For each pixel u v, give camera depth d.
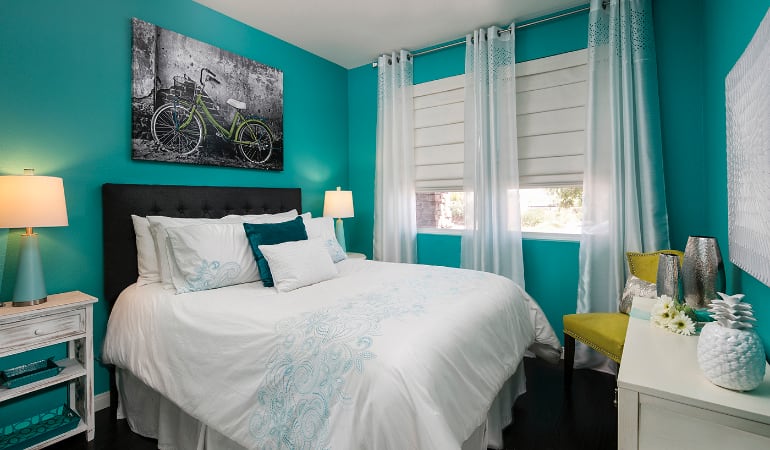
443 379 1.23
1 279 1.85
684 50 2.41
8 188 1.62
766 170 1.03
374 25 3.04
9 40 1.84
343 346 1.26
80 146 2.08
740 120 1.31
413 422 1.08
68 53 2.03
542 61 2.92
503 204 3.00
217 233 2.10
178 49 2.49
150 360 1.72
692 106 2.39
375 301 1.68
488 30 3.01
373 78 3.85
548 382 2.43
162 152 2.41
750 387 1.00
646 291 2.14
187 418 1.62
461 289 1.93
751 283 1.34
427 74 3.50
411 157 3.53
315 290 1.92
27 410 1.90
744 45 1.40
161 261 2.07
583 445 1.77
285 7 2.74
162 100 2.41
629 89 2.45
